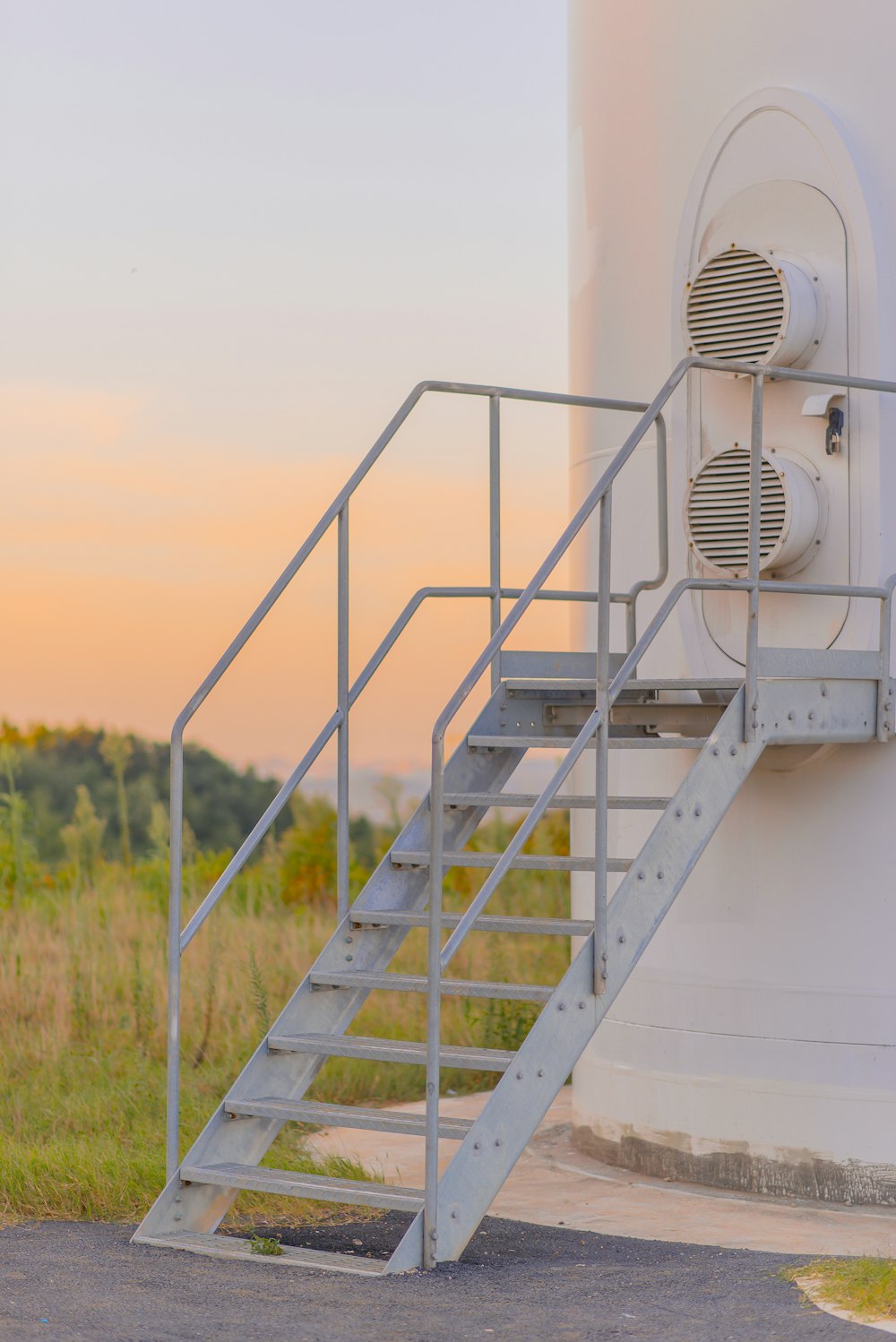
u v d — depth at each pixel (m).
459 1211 5.35
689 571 6.93
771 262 6.62
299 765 6.18
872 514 6.43
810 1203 6.67
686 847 5.78
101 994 10.75
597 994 5.59
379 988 5.84
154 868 15.38
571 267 8.05
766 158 6.85
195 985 10.73
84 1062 9.08
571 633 7.95
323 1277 5.20
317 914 14.80
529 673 6.92
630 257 7.54
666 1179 7.09
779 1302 4.93
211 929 12.73
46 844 19.12
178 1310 4.79
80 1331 4.57
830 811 6.75
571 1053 5.54
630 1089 7.28
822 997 6.73
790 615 6.63
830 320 6.60
